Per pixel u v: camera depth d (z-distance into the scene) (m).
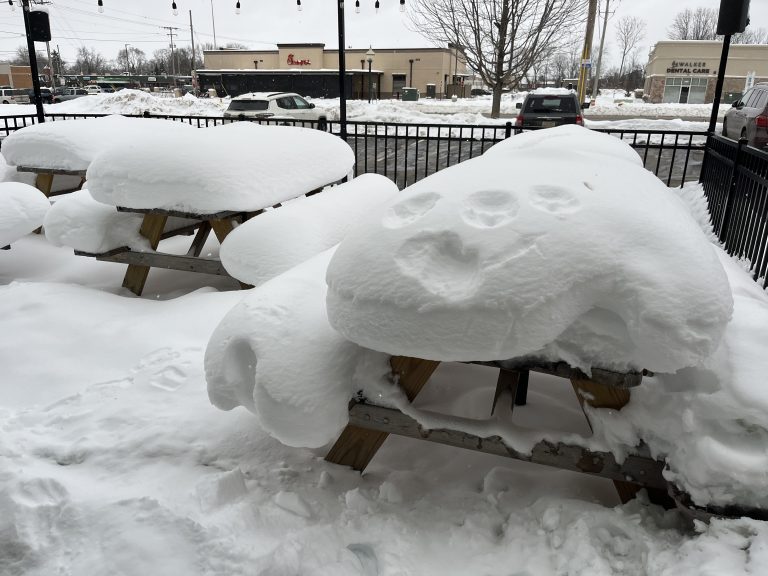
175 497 2.15
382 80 53.72
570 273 1.78
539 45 25.06
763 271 4.57
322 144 5.48
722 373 1.88
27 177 6.84
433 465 2.47
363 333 1.94
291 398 2.05
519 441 2.07
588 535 1.89
